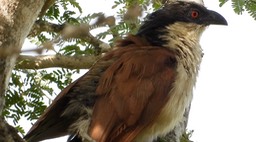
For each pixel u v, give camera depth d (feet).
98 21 10.09
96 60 23.65
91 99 20.63
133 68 20.84
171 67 21.39
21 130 22.61
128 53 21.65
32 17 18.66
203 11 24.38
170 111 21.03
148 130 21.07
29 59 22.93
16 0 18.07
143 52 21.70
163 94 20.74
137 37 23.08
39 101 23.15
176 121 21.70
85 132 19.62
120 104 20.13
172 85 20.99
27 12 18.37
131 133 20.25
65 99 20.75
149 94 20.49
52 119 20.49
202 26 24.20
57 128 20.92
